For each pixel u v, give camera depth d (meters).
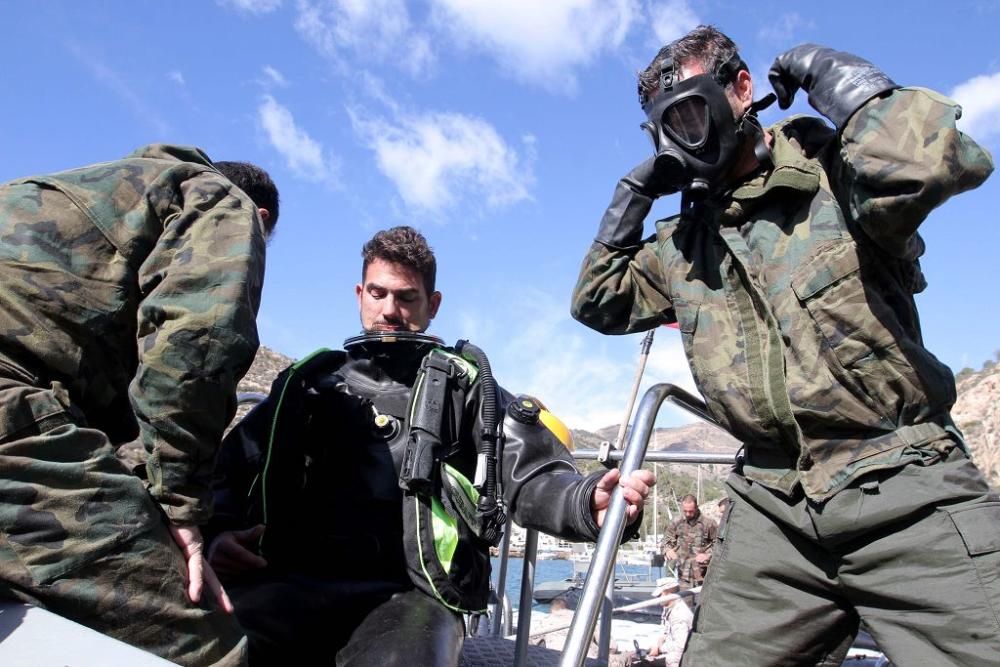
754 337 2.06
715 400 2.10
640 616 8.27
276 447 2.16
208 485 1.55
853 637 2.09
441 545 1.99
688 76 2.11
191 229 1.59
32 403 1.38
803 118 2.24
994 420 69.69
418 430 2.09
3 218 1.51
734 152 2.06
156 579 1.44
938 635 1.76
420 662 1.66
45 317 1.46
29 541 1.32
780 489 2.00
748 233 2.13
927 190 1.71
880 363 1.86
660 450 2.63
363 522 2.11
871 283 1.94
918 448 1.84
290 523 2.15
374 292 2.45
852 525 1.85
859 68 1.94
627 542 1.95
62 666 1.15
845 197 1.98
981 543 1.74
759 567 2.09
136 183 1.64
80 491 1.39
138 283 1.58
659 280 2.48
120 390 1.62
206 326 1.48
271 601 1.97
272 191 2.46
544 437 2.25
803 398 1.91
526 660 2.16
